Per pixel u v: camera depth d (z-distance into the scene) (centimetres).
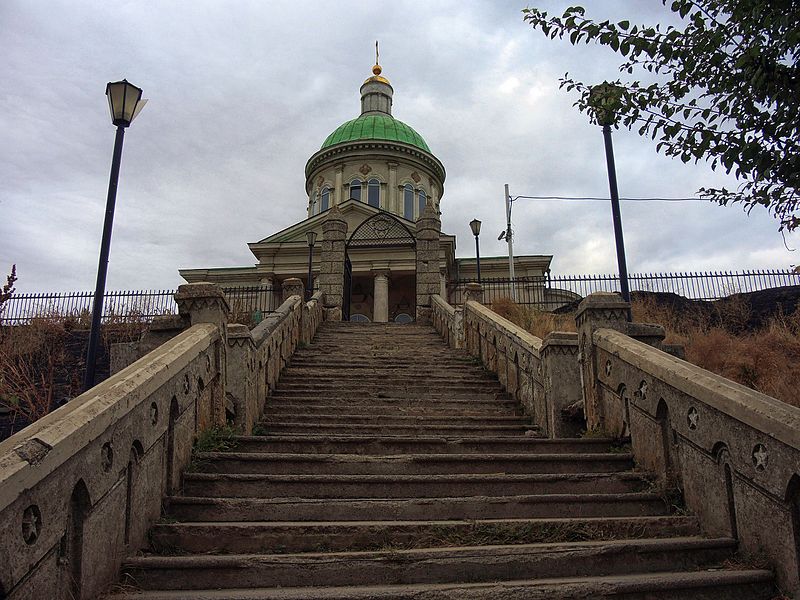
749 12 544
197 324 667
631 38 613
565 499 542
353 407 950
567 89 693
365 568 432
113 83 1020
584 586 409
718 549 467
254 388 837
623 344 663
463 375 1176
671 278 2109
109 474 411
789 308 1836
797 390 1100
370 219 2220
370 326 1839
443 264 3144
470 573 439
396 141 4100
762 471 446
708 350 1420
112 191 1001
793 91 539
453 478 575
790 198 603
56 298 2122
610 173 1002
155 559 423
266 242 3700
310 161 4259
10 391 1488
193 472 575
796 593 411
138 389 462
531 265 3603
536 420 859
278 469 602
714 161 604
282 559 430
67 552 360
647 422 607
